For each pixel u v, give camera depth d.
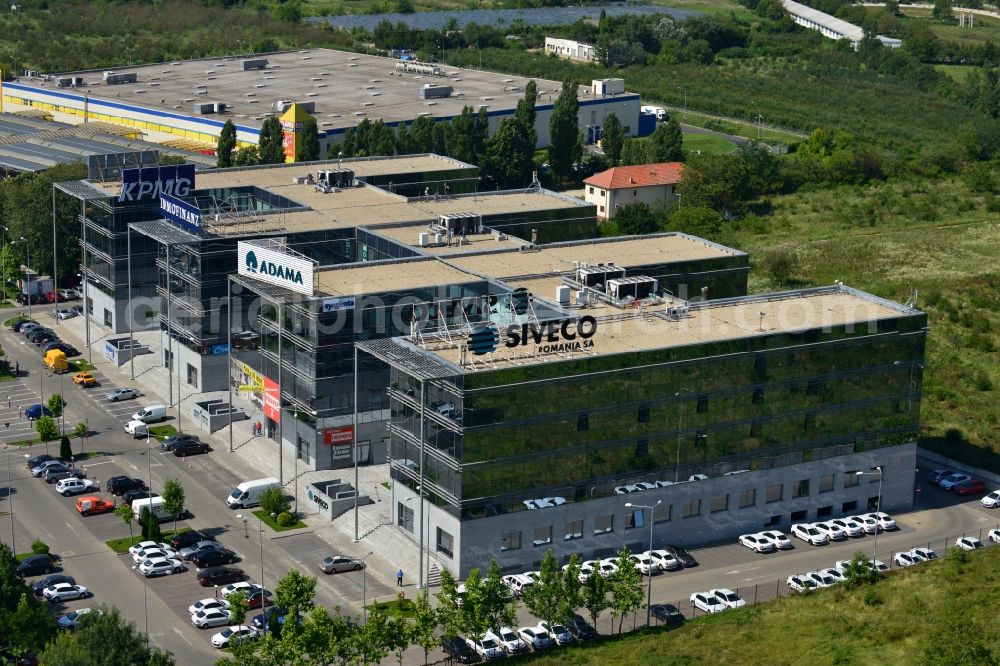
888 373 198.50
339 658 156.62
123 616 168.62
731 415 189.12
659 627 169.38
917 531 197.38
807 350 191.50
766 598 177.00
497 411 174.50
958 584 179.38
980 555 188.12
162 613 170.00
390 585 178.50
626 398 181.88
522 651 162.88
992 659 161.25
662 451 186.00
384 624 152.12
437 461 178.25
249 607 171.38
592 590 163.25
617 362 180.00
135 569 181.88
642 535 187.62
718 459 189.75
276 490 197.38
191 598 174.12
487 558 178.38
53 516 197.38
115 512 190.75
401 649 157.38
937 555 188.75
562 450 179.62
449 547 178.50
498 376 173.50
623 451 183.50
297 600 155.25
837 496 199.75
